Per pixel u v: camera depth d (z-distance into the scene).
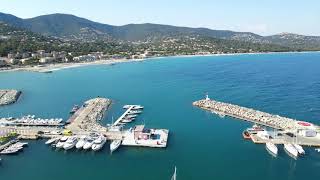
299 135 158.25
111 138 154.62
